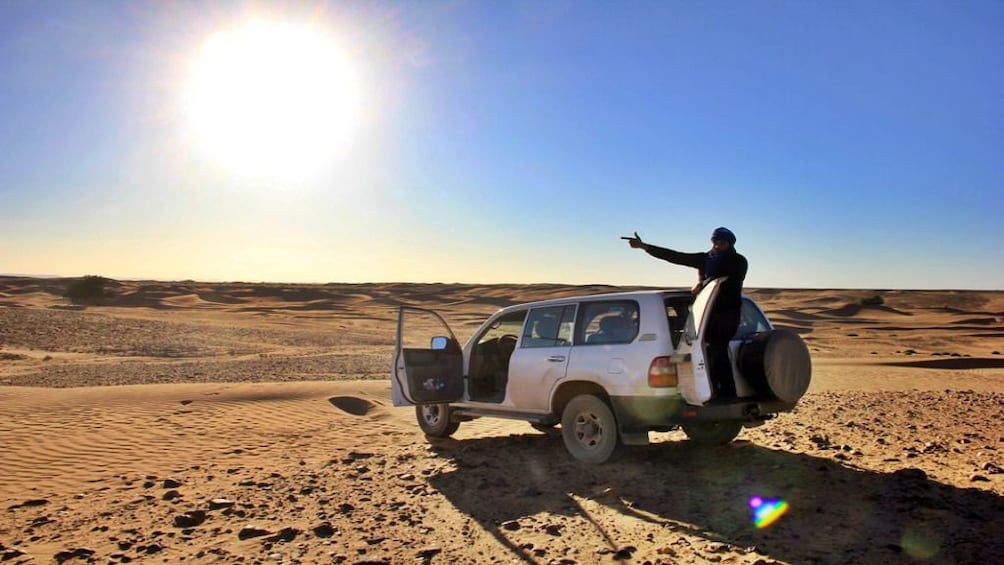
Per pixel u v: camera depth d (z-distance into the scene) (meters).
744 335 7.55
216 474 7.86
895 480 6.70
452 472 7.73
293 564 4.96
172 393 13.52
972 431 9.91
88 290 78.25
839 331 49.19
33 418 11.11
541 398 8.31
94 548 5.39
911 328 53.34
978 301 114.44
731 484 6.77
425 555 5.11
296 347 32.25
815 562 4.67
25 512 6.43
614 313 7.74
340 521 6.00
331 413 12.08
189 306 76.50
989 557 4.63
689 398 6.93
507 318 9.12
